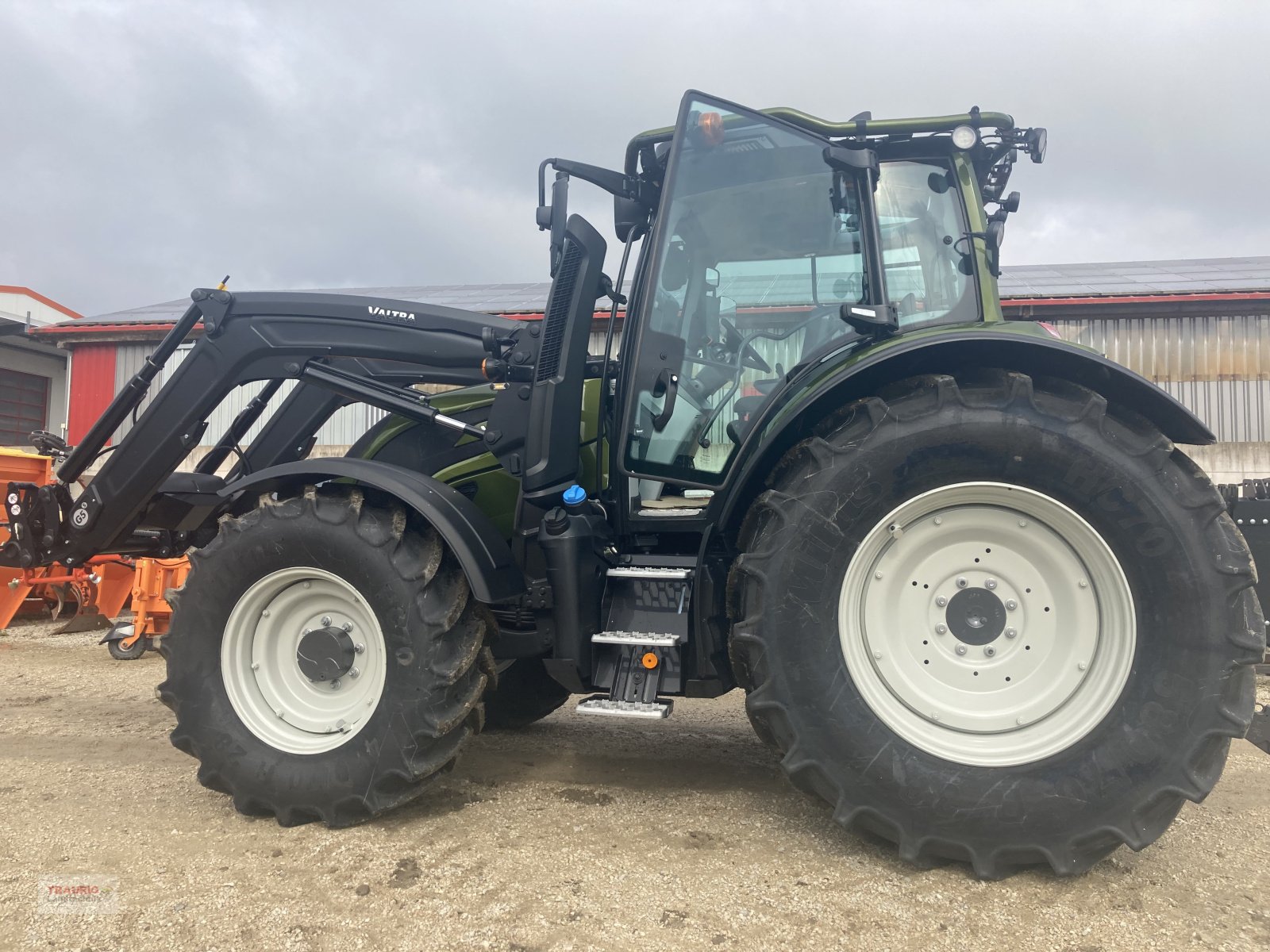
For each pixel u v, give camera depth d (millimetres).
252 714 2641
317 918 1937
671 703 2443
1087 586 2213
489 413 3158
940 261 2734
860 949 1798
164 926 1902
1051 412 2174
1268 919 1937
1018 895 2041
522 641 2797
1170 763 2029
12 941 1844
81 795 2822
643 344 2736
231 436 3842
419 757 2475
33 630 6793
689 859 2268
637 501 2873
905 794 2135
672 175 2758
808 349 2709
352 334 3033
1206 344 10789
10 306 19516
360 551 2537
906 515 2273
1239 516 5152
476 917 1937
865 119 2719
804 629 2232
